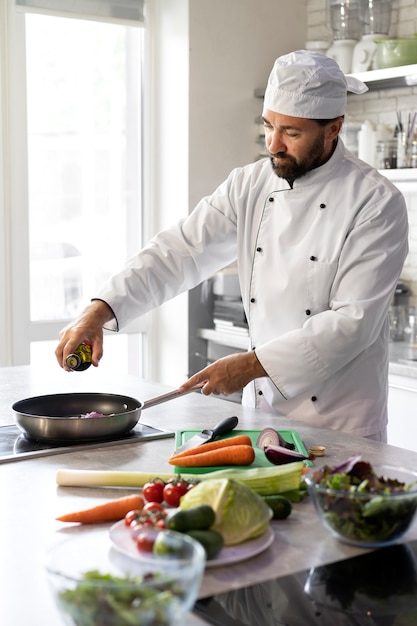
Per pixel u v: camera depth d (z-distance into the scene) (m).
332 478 1.38
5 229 3.99
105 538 1.32
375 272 2.24
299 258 2.38
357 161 2.45
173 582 0.96
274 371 2.11
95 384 2.58
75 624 0.99
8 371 2.79
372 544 1.33
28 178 4.04
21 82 3.95
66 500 1.55
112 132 4.28
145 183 4.35
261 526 1.33
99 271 4.34
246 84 4.26
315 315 2.19
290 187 2.43
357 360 2.33
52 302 4.21
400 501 1.30
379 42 3.72
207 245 2.59
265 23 4.29
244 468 1.67
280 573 1.24
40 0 3.92
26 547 1.34
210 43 4.12
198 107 4.12
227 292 4.09
